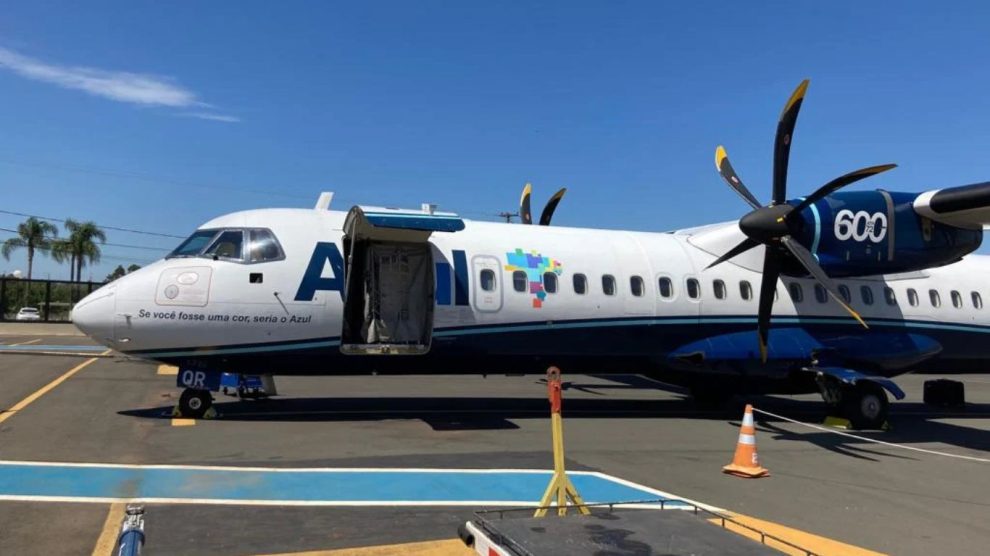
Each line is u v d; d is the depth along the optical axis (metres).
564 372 12.61
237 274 10.48
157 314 10.12
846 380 11.86
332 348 10.90
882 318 14.04
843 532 6.03
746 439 8.21
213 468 7.38
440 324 11.27
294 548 5.04
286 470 7.41
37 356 21.08
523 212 17.59
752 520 6.30
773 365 13.02
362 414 11.65
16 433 8.92
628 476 7.79
